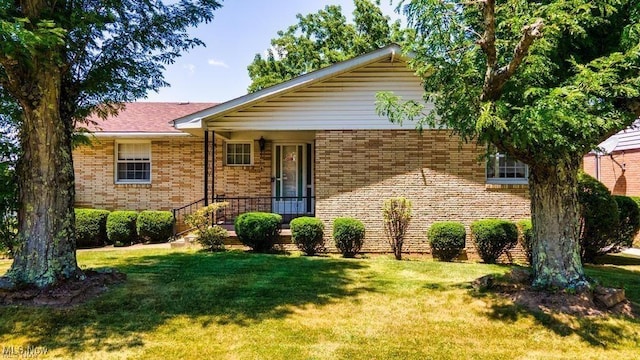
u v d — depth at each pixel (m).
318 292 6.16
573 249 5.57
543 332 4.64
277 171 13.70
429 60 5.44
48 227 5.60
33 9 5.13
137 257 8.99
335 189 10.49
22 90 5.36
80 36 5.72
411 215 10.12
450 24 5.16
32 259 5.50
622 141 15.19
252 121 10.61
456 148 10.37
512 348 4.30
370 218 10.44
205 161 11.05
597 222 9.30
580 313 4.96
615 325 4.73
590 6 4.35
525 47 4.38
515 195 10.34
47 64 5.27
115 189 13.33
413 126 10.38
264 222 10.00
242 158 13.59
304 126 10.54
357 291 6.24
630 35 4.75
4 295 5.20
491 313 5.19
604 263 9.72
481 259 9.91
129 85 6.97
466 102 4.96
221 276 7.01
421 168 10.39
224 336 4.49
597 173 16.19
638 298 6.01
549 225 5.62
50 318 4.80
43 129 5.57
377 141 10.46
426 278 7.15
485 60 5.56
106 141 13.32
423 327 4.83
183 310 5.25
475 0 4.80
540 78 5.05
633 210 9.77
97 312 5.06
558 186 5.59
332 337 4.52
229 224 12.78
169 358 3.97
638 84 4.56
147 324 4.77
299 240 9.91
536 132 4.41
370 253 10.36
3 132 6.29
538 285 5.62
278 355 4.06
